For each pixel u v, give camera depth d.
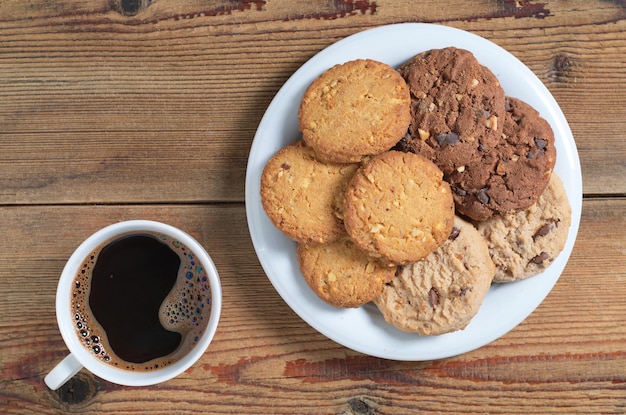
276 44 0.52
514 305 0.50
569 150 0.49
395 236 0.47
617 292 0.53
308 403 0.53
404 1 0.52
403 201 0.47
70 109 0.53
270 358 0.53
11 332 0.53
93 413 0.53
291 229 0.48
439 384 0.53
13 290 0.53
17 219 0.53
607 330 0.53
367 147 0.47
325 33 0.52
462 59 0.48
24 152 0.53
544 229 0.49
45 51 0.53
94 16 0.53
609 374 0.53
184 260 0.49
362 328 0.50
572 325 0.53
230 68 0.53
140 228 0.47
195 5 0.52
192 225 0.53
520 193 0.48
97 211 0.53
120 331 0.49
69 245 0.53
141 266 0.49
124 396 0.53
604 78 0.52
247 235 0.53
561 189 0.49
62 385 0.53
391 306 0.49
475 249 0.48
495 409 0.53
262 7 0.52
